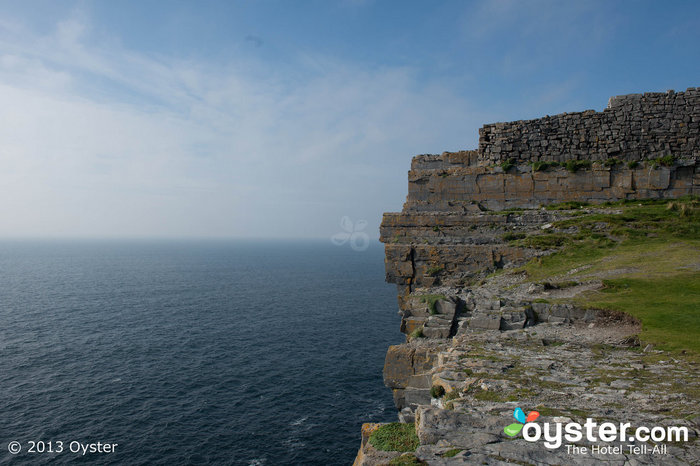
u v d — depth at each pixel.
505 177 28.89
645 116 28.02
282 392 43.88
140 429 35.19
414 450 7.29
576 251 23.09
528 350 12.58
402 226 27.73
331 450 33.19
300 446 33.62
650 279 17.33
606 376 9.98
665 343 12.12
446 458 6.38
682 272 17.83
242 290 120.88
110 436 33.91
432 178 29.78
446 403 8.52
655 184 27.33
